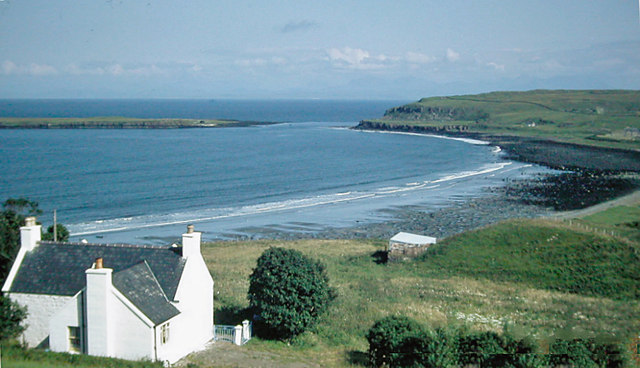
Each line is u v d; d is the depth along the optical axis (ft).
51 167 468.75
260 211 329.52
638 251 177.58
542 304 142.41
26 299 96.63
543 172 486.38
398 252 204.33
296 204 352.28
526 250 192.03
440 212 319.68
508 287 164.96
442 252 201.26
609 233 209.36
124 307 87.35
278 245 241.96
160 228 280.51
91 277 87.35
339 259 210.38
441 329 92.58
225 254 222.69
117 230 272.72
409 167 532.73
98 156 558.56
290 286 112.98
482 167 529.45
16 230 116.37
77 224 283.79
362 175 481.05
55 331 89.66
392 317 99.86
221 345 105.50
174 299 95.45
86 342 88.94
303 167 526.16
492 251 196.24
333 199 369.09
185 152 622.95
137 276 95.61
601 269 169.27
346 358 102.73
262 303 112.68
